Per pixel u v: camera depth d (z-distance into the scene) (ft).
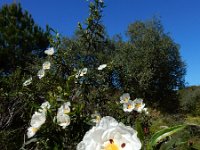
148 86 69.21
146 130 14.44
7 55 57.52
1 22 66.33
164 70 79.56
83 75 14.64
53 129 9.26
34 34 64.54
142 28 84.53
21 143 15.26
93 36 15.47
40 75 15.64
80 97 13.84
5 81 17.97
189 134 6.24
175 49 82.74
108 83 16.38
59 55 15.47
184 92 93.86
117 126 4.00
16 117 16.74
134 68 70.85
